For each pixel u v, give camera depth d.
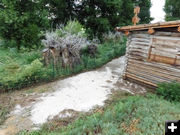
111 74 6.89
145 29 4.80
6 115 3.29
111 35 15.50
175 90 3.95
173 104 3.33
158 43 4.65
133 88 5.24
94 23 14.30
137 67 5.59
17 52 8.66
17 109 3.56
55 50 6.64
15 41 9.52
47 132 2.71
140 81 5.54
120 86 5.40
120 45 13.53
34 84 5.22
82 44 7.51
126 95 4.54
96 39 13.89
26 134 2.64
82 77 6.26
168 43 4.36
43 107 3.69
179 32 4.02
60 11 13.53
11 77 4.56
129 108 3.06
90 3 14.58
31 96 4.30
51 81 5.63
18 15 8.78
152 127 2.21
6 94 4.34
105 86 5.35
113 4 13.94
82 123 2.80
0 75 4.60
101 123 2.55
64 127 2.83
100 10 15.05
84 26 14.39
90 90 4.91
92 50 9.27
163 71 4.65
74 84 5.41
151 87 5.15
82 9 15.02
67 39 6.78
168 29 4.29
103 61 8.86
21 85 4.88
